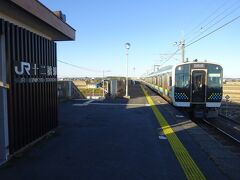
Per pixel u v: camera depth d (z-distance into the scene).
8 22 8.26
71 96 29.36
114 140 10.82
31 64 9.98
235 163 8.21
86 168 7.57
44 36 11.75
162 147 9.83
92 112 19.16
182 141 10.78
